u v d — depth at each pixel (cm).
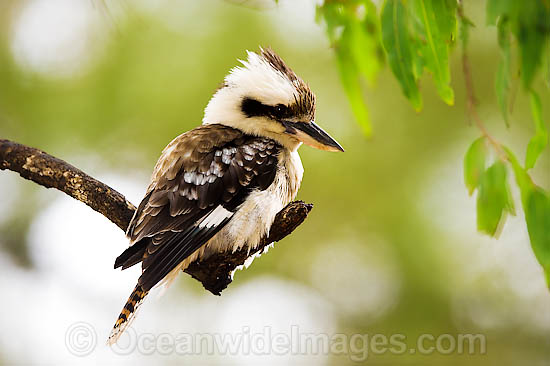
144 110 1063
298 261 1139
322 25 663
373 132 1095
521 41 511
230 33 1073
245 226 690
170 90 1061
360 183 1095
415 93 575
